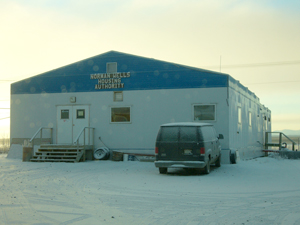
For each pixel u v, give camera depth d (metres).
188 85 18.56
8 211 7.34
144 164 17.31
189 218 6.89
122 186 10.73
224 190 10.05
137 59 19.58
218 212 7.40
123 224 6.45
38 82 21.03
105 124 19.77
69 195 9.21
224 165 16.58
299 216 7.04
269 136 34.62
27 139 20.94
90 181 11.75
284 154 21.06
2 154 26.83
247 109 22.66
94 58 20.27
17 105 21.22
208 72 18.28
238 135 19.72
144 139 19.11
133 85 19.50
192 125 13.34
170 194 9.44
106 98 19.88
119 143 19.48
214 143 14.94
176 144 13.26
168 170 15.02
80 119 20.22
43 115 20.80
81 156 18.67
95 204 8.13
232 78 18.77
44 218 6.81
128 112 19.50
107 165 16.81
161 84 19.05
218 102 17.95
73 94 20.41
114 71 19.89
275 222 6.57
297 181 11.85
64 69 20.67
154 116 19.03
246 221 6.66
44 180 11.87
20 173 13.65
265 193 9.59
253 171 14.51
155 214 7.21
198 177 12.83
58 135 20.48
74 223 6.47
